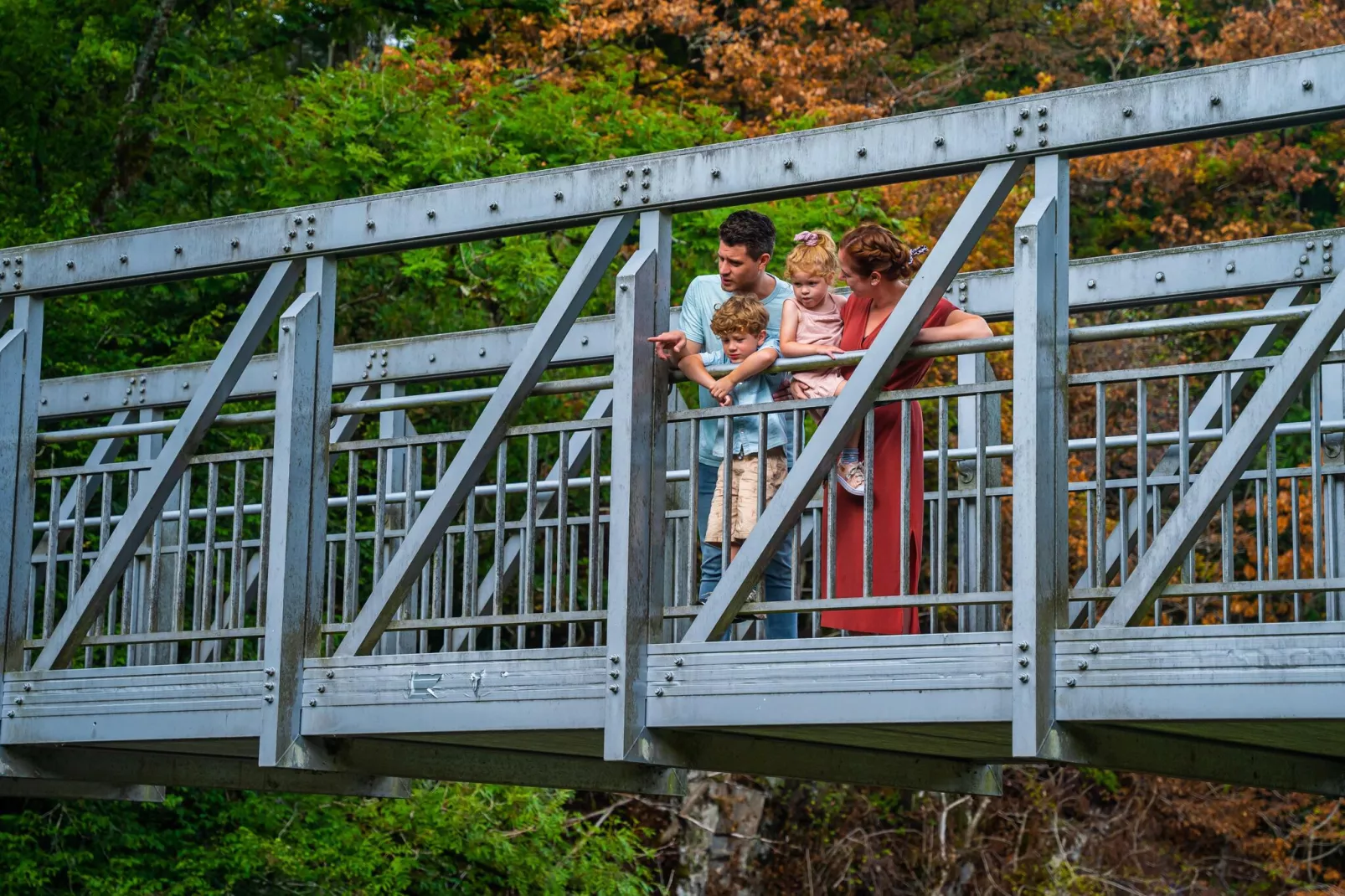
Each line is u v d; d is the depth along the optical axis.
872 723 5.04
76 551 6.71
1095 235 20.69
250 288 15.07
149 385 8.73
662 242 5.59
